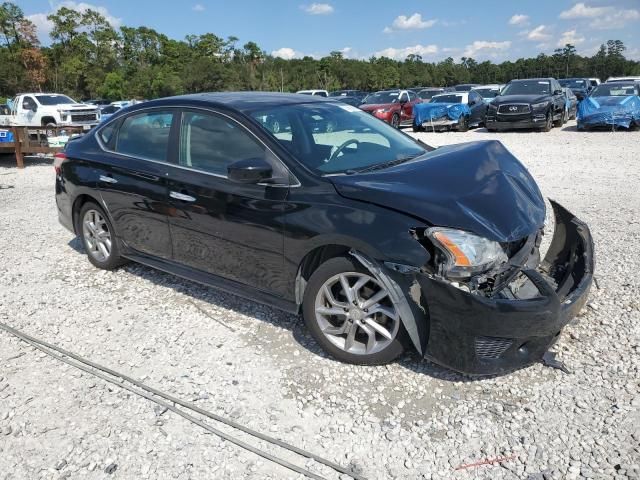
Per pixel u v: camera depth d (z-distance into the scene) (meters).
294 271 3.64
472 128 21.27
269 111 4.14
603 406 3.02
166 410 3.17
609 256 5.23
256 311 4.36
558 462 2.64
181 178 4.24
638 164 10.43
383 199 3.26
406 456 2.75
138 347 3.88
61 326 4.24
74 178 5.19
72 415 3.15
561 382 3.26
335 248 3.53
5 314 4.48
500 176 3.64
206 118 4.21
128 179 4.66
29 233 6.82
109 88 71.62
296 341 3.87
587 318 3.99
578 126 17.38
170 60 94.31
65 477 2.68
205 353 3.76
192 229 4.21
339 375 3.43
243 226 3.83
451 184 3.39
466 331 3.02
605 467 2.59
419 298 3.16
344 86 95.50
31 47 70.81
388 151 4.20
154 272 5.26
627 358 3.45
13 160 14.89
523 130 18.97
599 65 121.00
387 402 3.16
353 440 2.87
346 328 3.49
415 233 3.13
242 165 3.52
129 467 2.73
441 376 3.38
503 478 2.58
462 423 2.96
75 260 5.73
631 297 4.29
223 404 3.19
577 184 8.76
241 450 2.83
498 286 3.09
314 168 3.65
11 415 3.16
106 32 84.38
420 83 114.19
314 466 2.70
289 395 3.26
